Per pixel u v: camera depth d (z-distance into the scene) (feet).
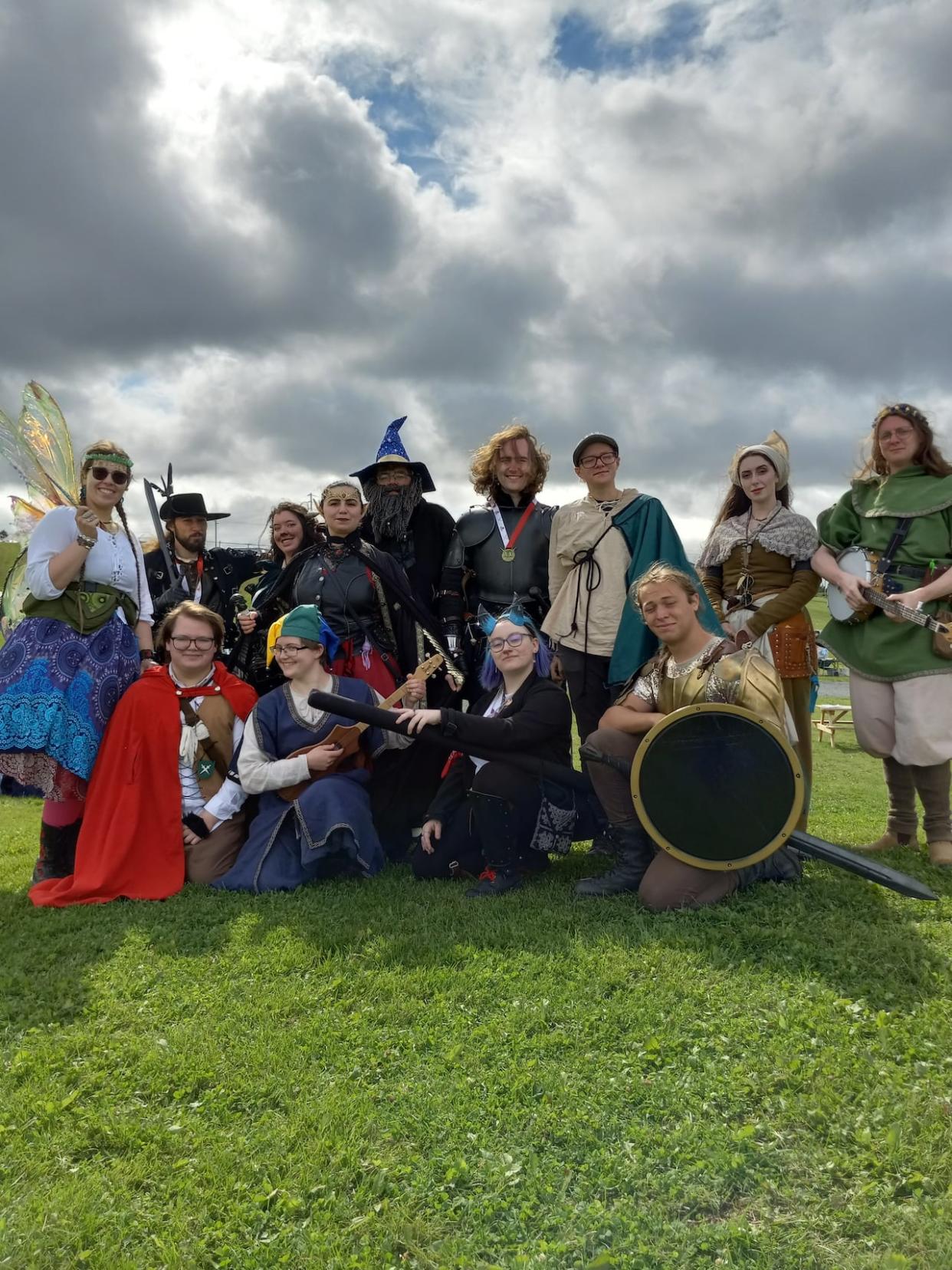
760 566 16.58
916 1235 6.67
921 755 15.15
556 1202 7.19
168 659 18.01
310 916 13.44
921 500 15.51
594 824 15.26
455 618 18.56
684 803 12.83
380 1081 8.90
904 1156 7.49
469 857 15.39
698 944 11.59
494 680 16.57
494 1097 8.49
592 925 12.53
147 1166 7.69
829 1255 6.58
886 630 15.62
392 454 19.81
